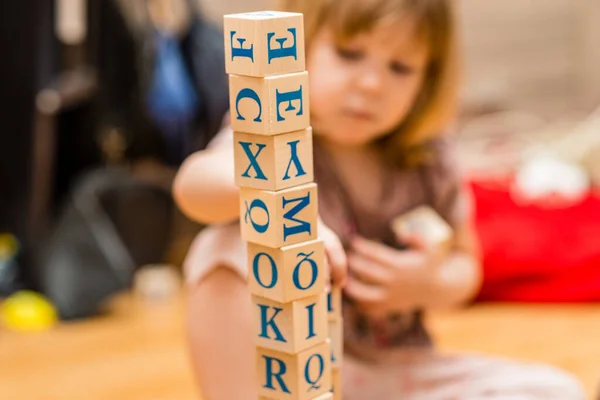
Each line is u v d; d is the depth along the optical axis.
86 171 2.52
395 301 1.32
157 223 2.46
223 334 1.07
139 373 1.95
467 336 2.13
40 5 2.26
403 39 1.28
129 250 2.44
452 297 1.37
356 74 1.27
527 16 3.33
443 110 1.42
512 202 2.37
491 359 1.40
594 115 3.19
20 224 2.37
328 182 1.35
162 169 2.44
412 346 1.39
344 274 0.97
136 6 2.35
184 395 1.84
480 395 1.33
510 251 2.29
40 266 2.33
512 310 2.29
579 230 2.33
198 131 2.43
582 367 1.95
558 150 2.57
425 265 1.31
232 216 1.06
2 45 2.28
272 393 0.86
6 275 2.35
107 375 1.94
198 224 2.51
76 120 2.47
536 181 2.39
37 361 2.02
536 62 3.36
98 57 2.37
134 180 2.42
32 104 2.30
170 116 2.38
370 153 1.41
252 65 0.79
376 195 1.40
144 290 2.40
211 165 1.07
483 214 2.35
